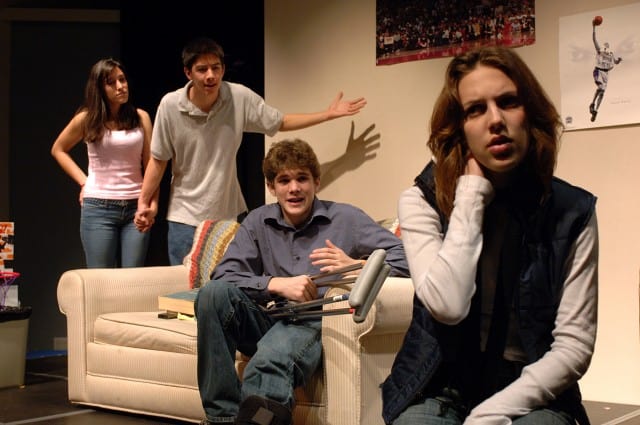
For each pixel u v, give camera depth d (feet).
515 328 4.61
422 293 4.63
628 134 9.80
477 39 10.94
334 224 8.82
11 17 18.10
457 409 4.70
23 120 18.31
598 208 10.03
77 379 10.71
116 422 9.78
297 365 7.75
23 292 18.22
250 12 16.94
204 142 12.08
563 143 10.31
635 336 9.76
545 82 10.43
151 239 17.92
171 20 17.37
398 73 11.73
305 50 12.81
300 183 8.70
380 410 8.18
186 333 9.44
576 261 4.53
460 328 4.71
